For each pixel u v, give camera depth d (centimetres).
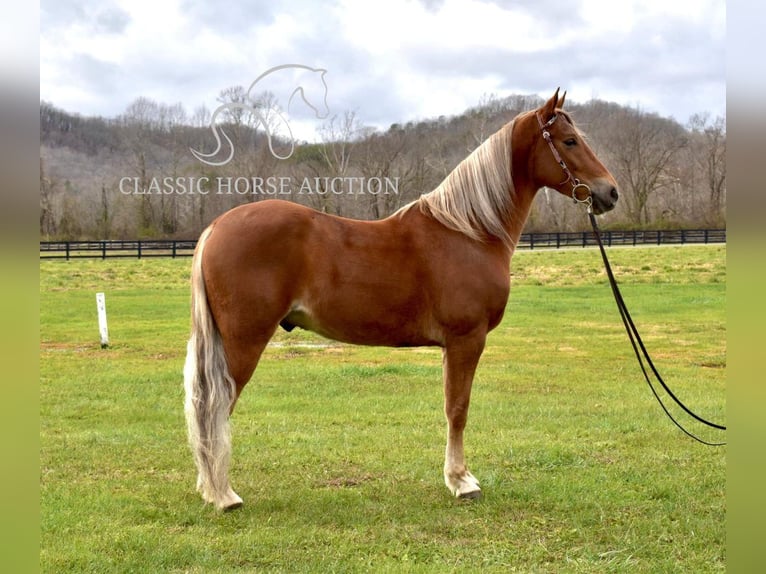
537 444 596
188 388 427
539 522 428
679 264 2430
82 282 2216
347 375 938
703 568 367
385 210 3472
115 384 874
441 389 847
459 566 366
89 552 376
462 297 451
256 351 427
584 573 360
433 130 3650
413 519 432
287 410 737
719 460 552
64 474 519
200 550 381
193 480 506
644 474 518
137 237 3606
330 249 434
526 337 1293
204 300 426
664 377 925
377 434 634
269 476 517
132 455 569
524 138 479
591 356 1101
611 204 473
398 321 447
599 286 2094
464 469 473
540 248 2956
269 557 376
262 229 422
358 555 381
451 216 460
